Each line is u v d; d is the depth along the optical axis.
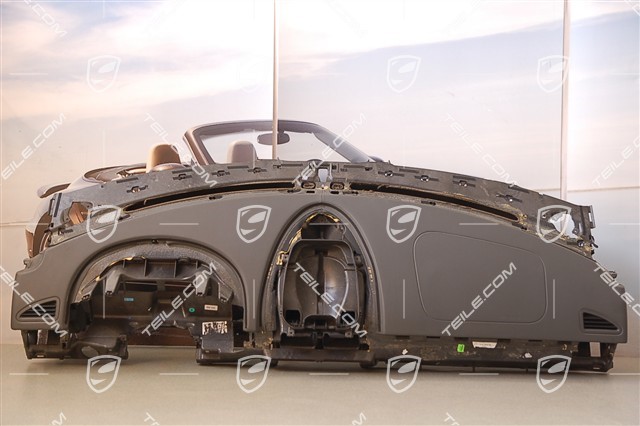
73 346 3.68
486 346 3.33
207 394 2.72
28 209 5.18
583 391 2.94
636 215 4.82
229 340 3.52
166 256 3.41
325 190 3.45
